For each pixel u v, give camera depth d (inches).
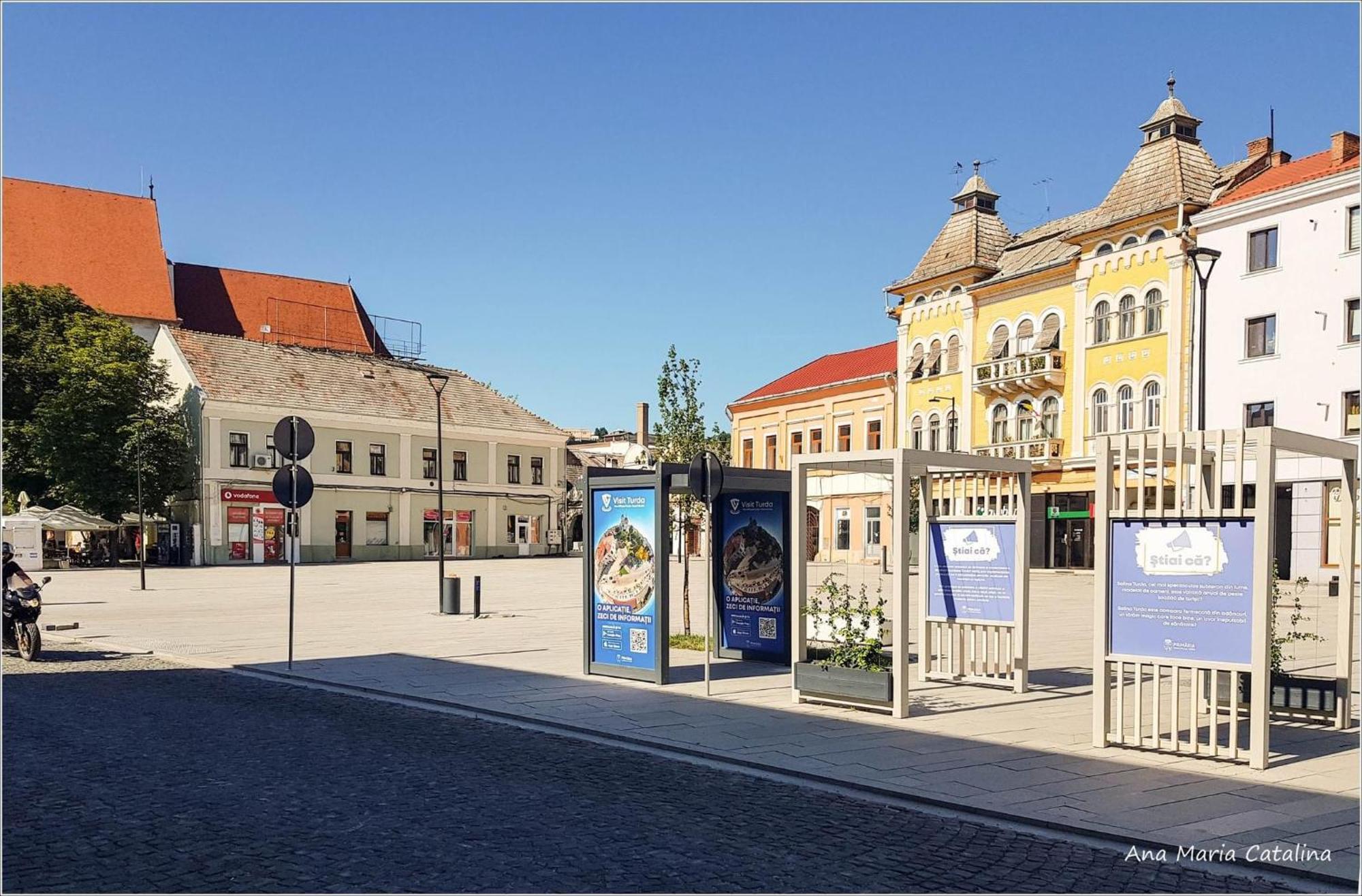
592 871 235.6
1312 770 340.8
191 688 522.3
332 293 3080.7
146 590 1322.6
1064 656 643.5
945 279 1950.1
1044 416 1732.3
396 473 2443.4
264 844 254.5
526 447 2726.4
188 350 2229.3
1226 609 349.4
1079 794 309.7
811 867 242.5
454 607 955.3
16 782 317.1
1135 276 1573.6
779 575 594.2
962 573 524.4
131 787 310.8
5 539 1622.8
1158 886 235.8
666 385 782.5
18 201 2586.1
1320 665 603.8
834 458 466.0
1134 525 370.9
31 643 625.6
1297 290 1358.3
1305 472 1327.5
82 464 1980.8
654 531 528.4
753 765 350.9
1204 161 1571.1
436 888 223.9
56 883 225.1
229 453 2164.1
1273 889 235.9
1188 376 1480.1
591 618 559.8
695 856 248.7
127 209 2723.9
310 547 2271.2
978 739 389.1
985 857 253.4
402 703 480.7
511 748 377.1
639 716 438.0
